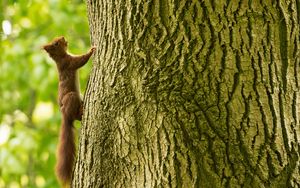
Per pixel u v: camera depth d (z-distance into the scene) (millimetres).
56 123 14391
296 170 5605
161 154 5602
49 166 13914
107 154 5902
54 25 13852
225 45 5617
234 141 5527
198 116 5555
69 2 14242
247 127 5547
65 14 13875
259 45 5660
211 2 5645
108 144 5898
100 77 6062
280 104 5664
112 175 5871
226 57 5605
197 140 5531
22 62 13906
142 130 5707
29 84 14055
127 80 5820
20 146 13492
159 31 5734
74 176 6309
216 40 5617
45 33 14359
